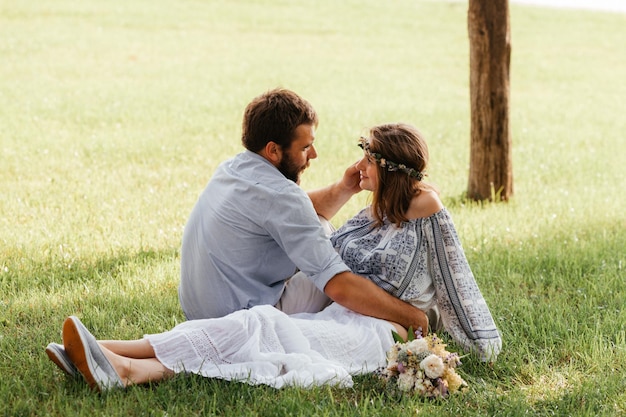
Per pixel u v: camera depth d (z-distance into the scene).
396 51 23.78
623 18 31.64
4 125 12.61
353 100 16.67
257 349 4.25
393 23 28.30
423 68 21.59
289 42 24.20
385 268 4.68
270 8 29.36
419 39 25.89
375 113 15.33
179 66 19.58
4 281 5.91
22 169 9.96
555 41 26.77
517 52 24.69
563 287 6.04
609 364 4.62
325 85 18.34
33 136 11.98
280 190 4.54
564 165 11.44
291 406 3.96
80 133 12.62
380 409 4.04
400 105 16.31
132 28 24.08
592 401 4.12
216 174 4.80
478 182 9.16
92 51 20.50
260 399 4.06
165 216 8.02
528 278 6.27
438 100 17.30
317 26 26.91
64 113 13.87
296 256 4.53
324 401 4.07
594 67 23.03
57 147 11.34
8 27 22.44
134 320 5.31
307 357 4.26
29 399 4.01
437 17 29.78
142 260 6.59
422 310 4.83
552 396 4.28
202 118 14.18
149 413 3.93
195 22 25.92
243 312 4.38
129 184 9.49
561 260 6.62
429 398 4.20
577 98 18.53
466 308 4.72
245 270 4.66
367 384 4.39
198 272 4.71
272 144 4.61
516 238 7.40
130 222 7.73
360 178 5.23
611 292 5.85
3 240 6.94
